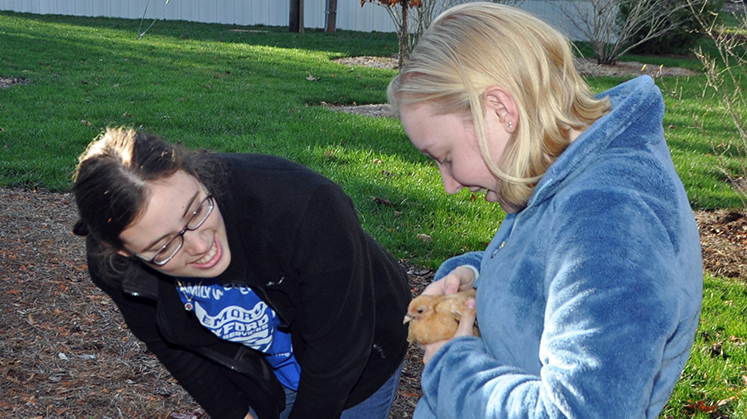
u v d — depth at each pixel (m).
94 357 3.83
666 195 1.12
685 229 1.13
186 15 25.38
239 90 11.38
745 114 10.66
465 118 1.23
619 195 1.08
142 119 8.87
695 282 1.14
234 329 1.76
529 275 1.21
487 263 1.53
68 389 3.50
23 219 5.70
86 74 12.28
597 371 0.97
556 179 1.16
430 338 1.51
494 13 1.24
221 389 2.00
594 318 1.00
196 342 1.80
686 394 3.45
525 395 1.09
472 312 1.46
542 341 1.08
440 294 1.68
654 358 0.97
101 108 9.37
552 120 1.19
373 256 1.86
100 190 1.31
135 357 3.87
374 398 2.00
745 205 6.17
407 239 5.34
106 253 1.52
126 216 1.32
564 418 0.99
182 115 9.15
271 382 1.93
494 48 1.19
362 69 15.03
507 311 1.23
